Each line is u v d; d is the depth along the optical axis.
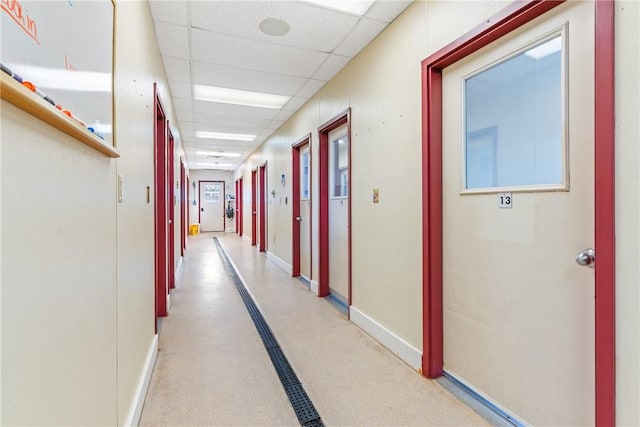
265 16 2.39
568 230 1.37
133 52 1.73
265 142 7.07
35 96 0.62
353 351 2.50
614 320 1.14
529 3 1.44
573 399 1.37
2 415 0.58
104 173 1.19
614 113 1.14
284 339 2.71
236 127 5.92
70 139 0.89
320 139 3.95
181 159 6.27
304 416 1.74
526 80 1.55
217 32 2.62
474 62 1.83
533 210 1.52
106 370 1.20
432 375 2.09
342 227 3.64
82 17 0.96
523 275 1.57
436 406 1.81
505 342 1.67
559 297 1.41
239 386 2.01
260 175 7.50
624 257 1.12
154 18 2.41
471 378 1.89
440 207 2.08
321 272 3.97
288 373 2.17
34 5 0.67
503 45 1.66
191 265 5.91
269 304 3.66
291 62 3.18
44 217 0.75
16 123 0.64
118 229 1.39
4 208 0.60
